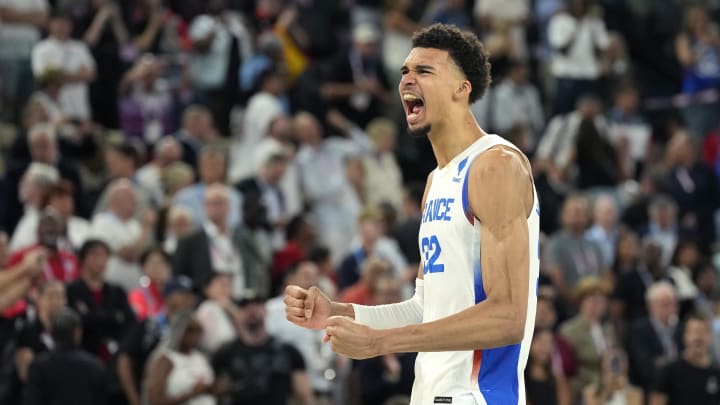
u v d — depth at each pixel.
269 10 28.86
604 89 30.00
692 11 32.38
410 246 21.62
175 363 16.45
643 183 26.62
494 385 8.19
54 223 17.92
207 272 18.97
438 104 8.27
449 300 8.27
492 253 7.84
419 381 8.45
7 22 26.00
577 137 26.52
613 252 23.66
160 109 26.16
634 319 21.64
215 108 27.19
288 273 18.80
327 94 28.14
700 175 26.77
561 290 21.31
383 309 8.81
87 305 17.05
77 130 24.64
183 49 28.31
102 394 15.88
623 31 34.62
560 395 18.47
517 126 25.91
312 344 18.05
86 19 26.91
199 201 21.58
